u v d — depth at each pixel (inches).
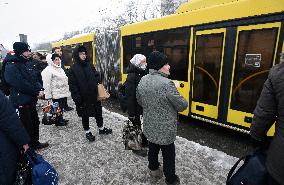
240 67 169.9
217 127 216.2
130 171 136.6
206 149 159.8
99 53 360.2
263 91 66.0
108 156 155.9
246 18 162.2
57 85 216.5
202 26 191.9
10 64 136.4
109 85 342.6
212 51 187.2
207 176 128.7
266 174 69.3
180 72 216.4
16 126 80.1
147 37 247.1
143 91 106.3
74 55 161.8
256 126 68.3
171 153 112.1
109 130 194.7
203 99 199.6
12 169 81.4
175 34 215.6
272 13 148.6
